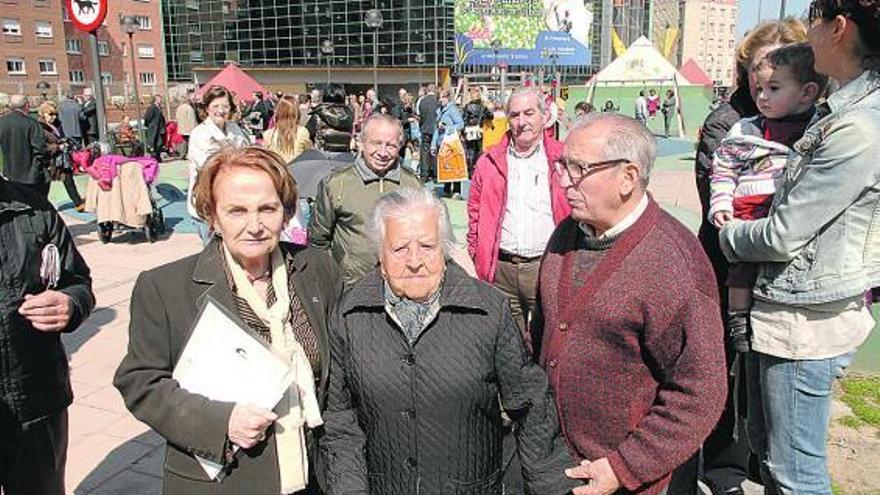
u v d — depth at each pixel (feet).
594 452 6.82
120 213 29.91
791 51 7.90
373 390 6.51
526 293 13.61
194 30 219.41
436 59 189.98
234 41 215.10
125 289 23.43
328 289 7.44
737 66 9.80
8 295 7.18
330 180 12.69
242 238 6.64
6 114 28.35
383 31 194.39
